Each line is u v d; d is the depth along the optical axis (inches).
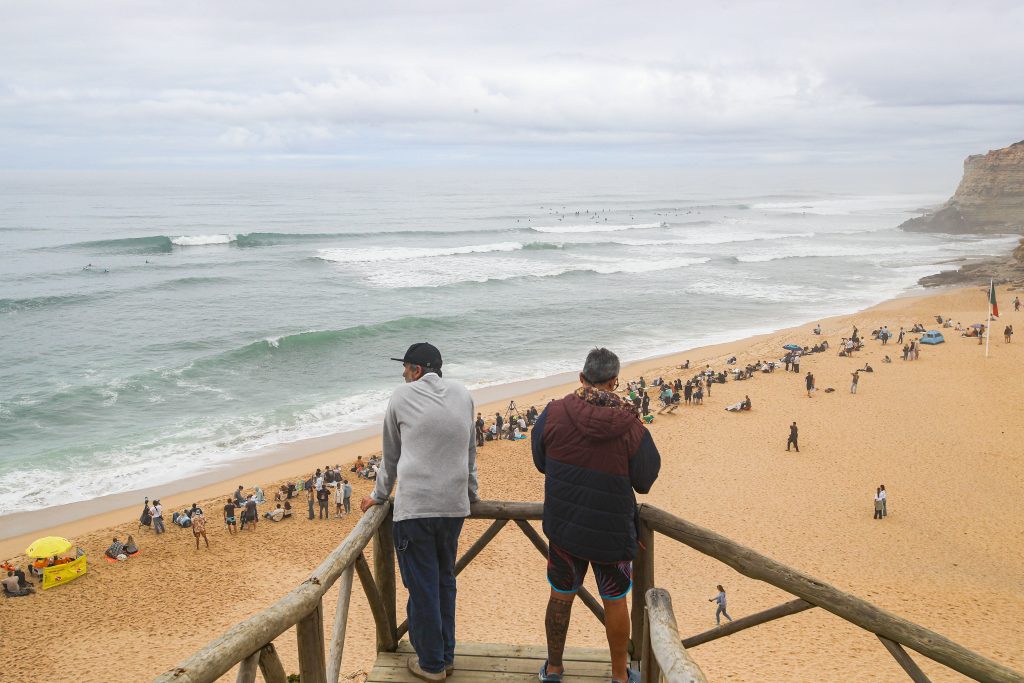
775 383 1700.3
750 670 605.0
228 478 1199.6
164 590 834.8
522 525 160.4
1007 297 2773.1
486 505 160.6
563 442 140.0
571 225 5846.5
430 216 6771.7
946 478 1140.5
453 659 162.6
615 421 135.7
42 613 785.6
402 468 152.1
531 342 2137.1
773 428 1389.0
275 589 836.0
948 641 121.5
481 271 3289.9
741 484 1123.9
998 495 1074.7
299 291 2770.7
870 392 1611.7
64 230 5078.7
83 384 1657.2
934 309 2610.7
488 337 2169.0
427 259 3651.6
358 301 2610.7
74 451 1309.1
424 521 150.3
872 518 1000.9
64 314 2352.4
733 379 1740.9
